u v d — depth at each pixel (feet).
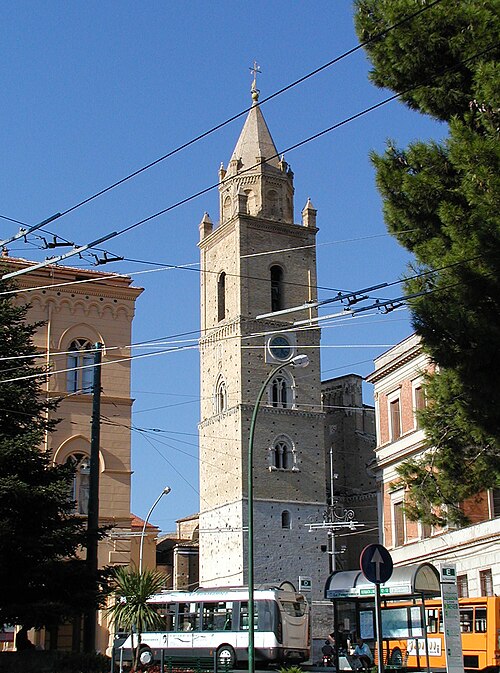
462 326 88.74
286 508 313.53
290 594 193.36
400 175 99.50
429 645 147.84
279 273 336.70
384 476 221.05
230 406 319.88
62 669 128.57
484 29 93.76
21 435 137.69
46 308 205.98
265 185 344.49
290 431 321.32
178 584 351.05
